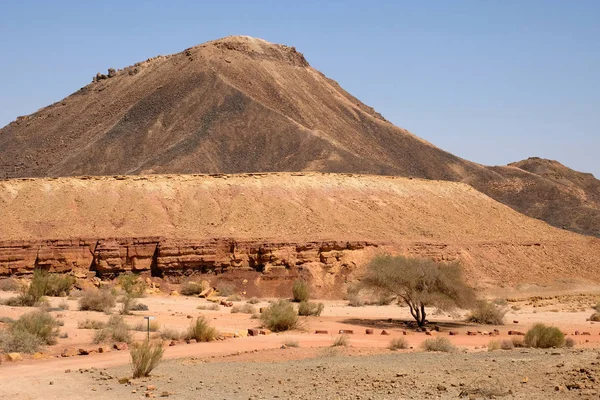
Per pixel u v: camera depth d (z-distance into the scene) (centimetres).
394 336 4294
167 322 4531
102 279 7731
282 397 2167
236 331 4169
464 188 11975
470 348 3644
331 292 7788
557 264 9912
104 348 3312
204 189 9806
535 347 3616
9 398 2219
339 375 2502
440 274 5044
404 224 9900
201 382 2450
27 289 5897
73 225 8481
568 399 1939
